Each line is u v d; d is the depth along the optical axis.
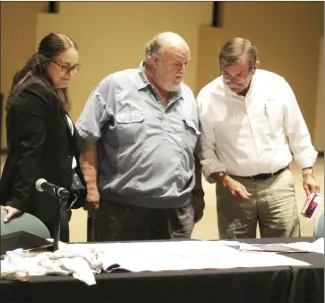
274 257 2.78
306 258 2.82
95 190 3.52
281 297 2.62
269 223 3.79
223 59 3.53
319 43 13.02
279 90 3.78
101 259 2.54
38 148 3.06
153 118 3.46
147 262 2.61
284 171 3.80
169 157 3.46
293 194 3.82
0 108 10.84
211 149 3.77
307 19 12.89
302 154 3.83
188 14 12.02
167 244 2.98
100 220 3.56
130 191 3.44
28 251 2.71
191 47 12.12
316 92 13.12
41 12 10.99
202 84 12.30
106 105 3.48
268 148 3.72
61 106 3.15
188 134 3.55
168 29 11.88
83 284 2.36
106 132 3.51
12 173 3.06
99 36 11.36
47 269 2.41
